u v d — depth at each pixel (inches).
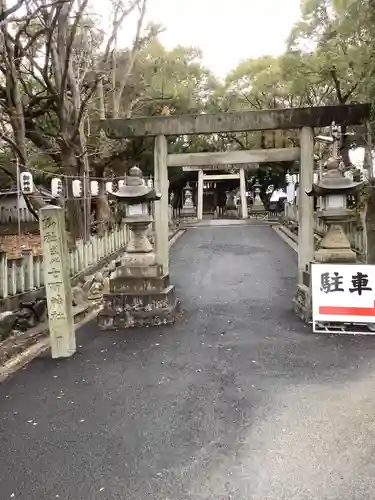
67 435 171.8
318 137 408.2
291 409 184.9
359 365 230.2
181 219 1384.1
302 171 372.8
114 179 698.8
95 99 703.1
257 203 1481.3
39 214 261.6
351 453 151.6
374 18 398.9
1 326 278.7
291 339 276.2
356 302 287.6
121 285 327.6
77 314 346.0
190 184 1627.7
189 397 200.2
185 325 317.4
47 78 505.0
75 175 556.7
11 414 191.6
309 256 373.1
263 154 383.9
